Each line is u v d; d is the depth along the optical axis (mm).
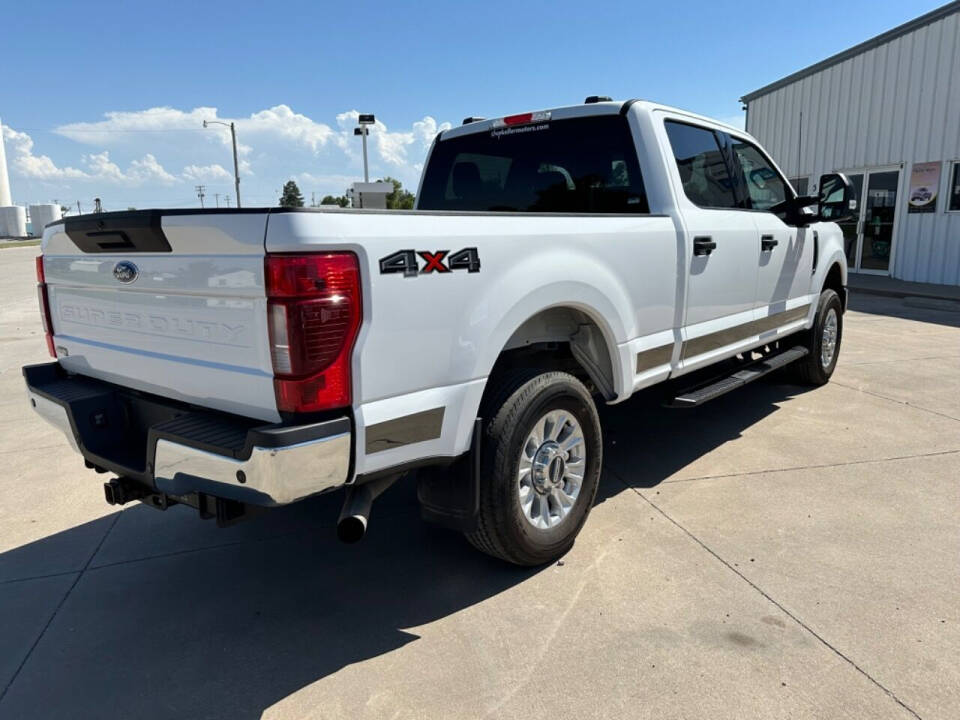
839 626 2674
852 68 15078
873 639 2592
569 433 3199
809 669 2430
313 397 2193
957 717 2193
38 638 2721
